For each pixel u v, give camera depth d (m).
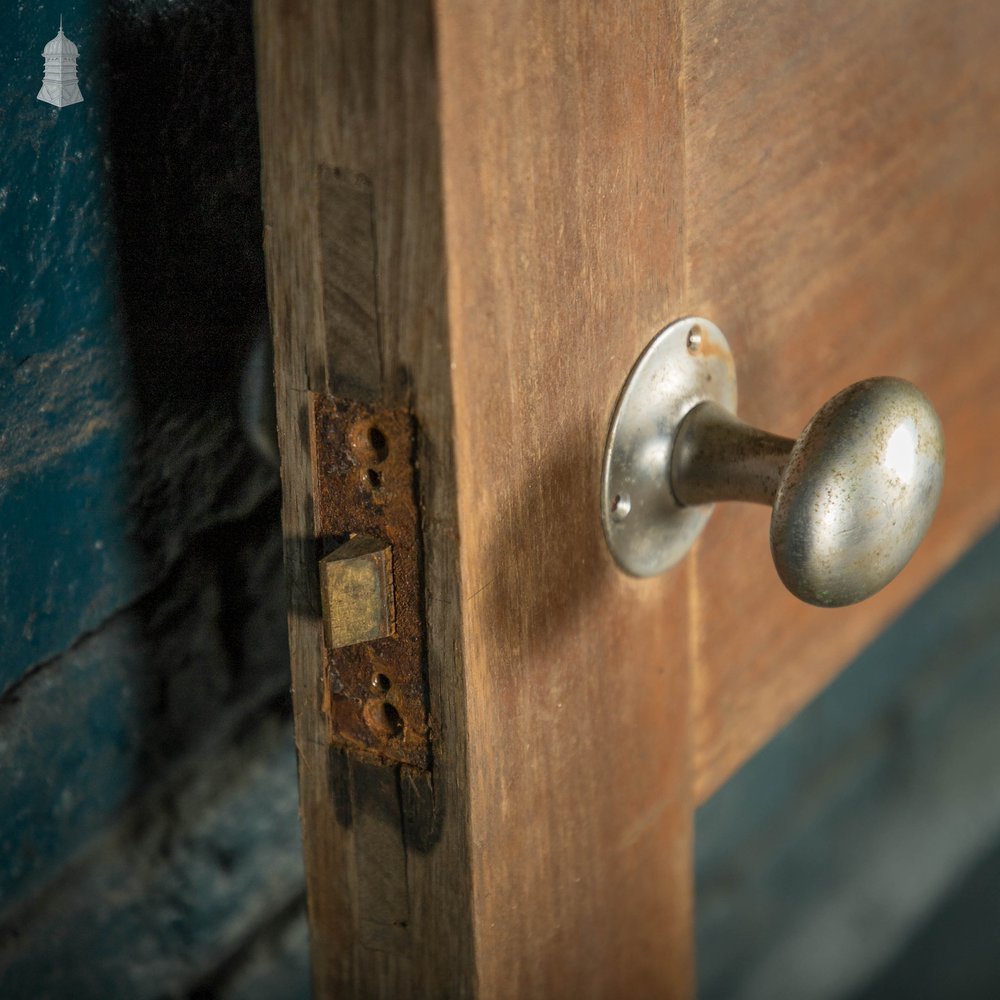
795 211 0.65
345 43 0.52
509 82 0.53
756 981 1.18
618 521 0.60
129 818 0.66
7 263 0.57
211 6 0.57
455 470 0.54
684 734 0.67
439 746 0.57
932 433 0.57
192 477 0.62
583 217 0.56
